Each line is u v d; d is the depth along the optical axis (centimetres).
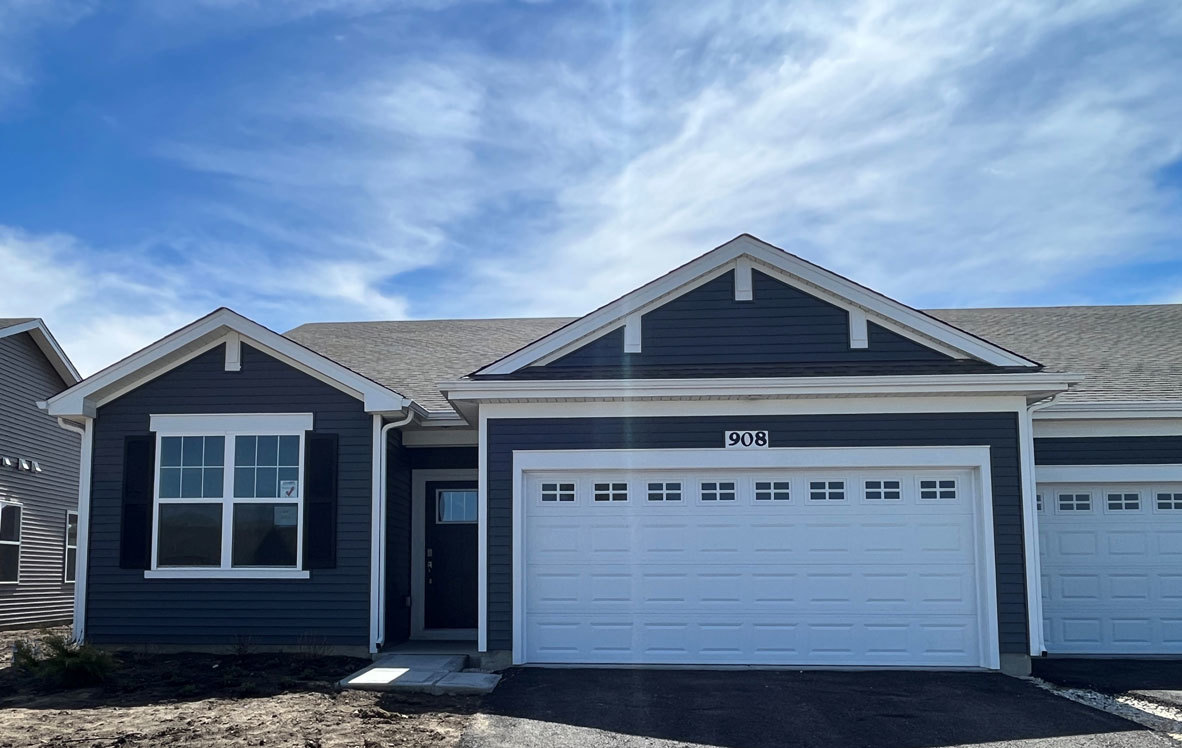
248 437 1348
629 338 1295
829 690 1086
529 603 1244
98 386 1330
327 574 1315
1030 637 1198
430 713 959
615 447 1249
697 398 1237
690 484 1260
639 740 868
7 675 1151
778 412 1249
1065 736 892
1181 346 1709
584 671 1194
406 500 1523
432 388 1571
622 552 1251
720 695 1055
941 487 1247
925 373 1235
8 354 1986
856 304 1291
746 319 1297
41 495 2102
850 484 1251
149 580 1326
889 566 1237
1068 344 1745
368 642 1296
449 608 1539
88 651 1080
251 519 1334
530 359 1283
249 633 1309
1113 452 1423
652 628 1238
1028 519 1217
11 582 1962
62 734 842
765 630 1232
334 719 909
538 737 870
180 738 829
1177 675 1209
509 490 1246
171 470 1350
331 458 1333
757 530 1249
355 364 1717
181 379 1361
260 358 1359
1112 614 1407
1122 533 1423
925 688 1101
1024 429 1235
